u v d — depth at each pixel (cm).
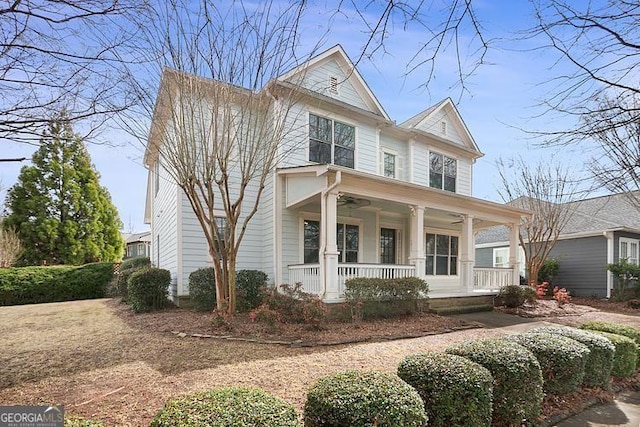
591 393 460
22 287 1407
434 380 305
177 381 417
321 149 1082
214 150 741
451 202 1094
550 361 419
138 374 446
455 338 691
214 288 892
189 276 928
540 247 1530
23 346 611
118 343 612
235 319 774
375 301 836
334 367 475
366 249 1212
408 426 237
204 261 995
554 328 521
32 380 431
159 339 635
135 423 313
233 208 779
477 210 1172
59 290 1473
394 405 239
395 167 1330
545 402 416
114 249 2336
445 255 1470
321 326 719
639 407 438
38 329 778
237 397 222
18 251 1930
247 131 780
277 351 555
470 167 1584
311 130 1062
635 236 1681
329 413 238
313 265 887
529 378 357
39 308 1156
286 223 1002
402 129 1305
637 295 1476
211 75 727
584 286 1636
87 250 2183
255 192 1060
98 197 2272
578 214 1795
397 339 664
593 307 1337
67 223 2127
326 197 856
